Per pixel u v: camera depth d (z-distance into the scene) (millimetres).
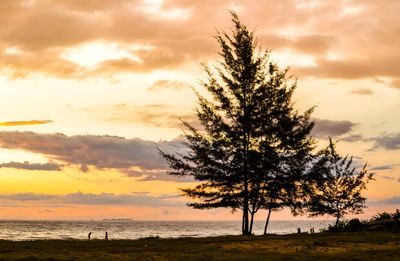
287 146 33938
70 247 21266
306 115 34406
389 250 18625
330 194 40062
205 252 18984
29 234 130250
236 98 34438
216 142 33938
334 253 18188
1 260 16328
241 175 33688
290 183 34000
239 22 35250
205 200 34781
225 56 34938
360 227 32531
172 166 34656
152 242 23891
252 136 33812
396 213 33375
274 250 19594
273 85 34875
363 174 40594
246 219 33531
